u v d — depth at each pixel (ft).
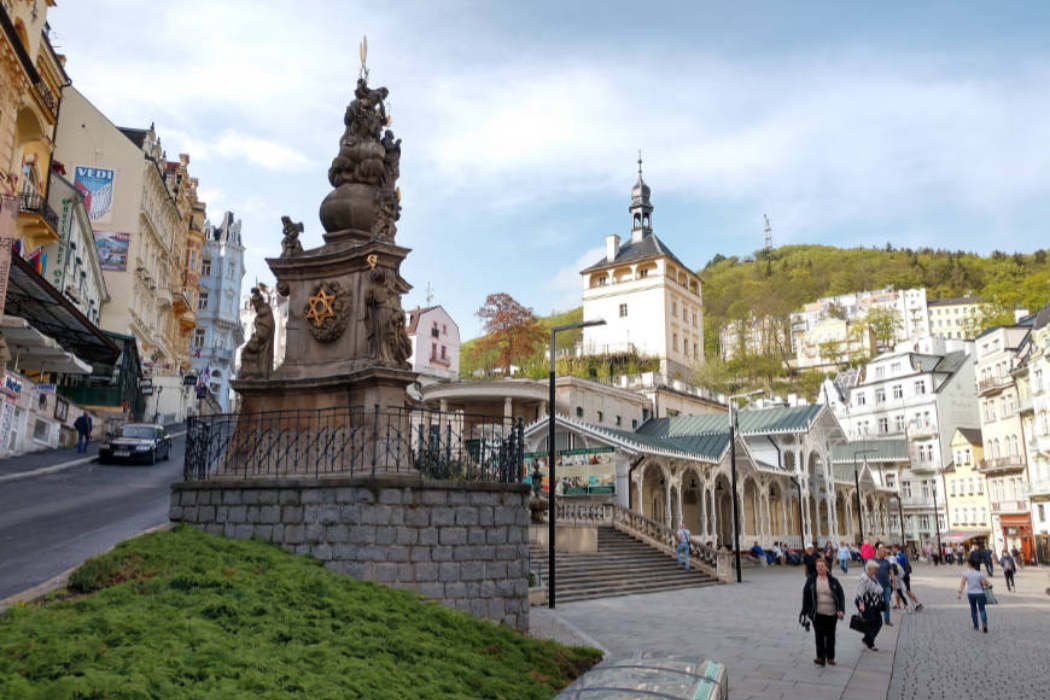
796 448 169.27
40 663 20.04
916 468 246.06
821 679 39.93
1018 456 193.16
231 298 314.14
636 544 109.91
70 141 176.65
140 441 100.01
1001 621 66.33
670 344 257.14
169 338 233.96
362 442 41.29
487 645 33.06
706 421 179.11
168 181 225.97
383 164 49.73
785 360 415.23
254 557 35.14
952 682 39.52
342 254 45.93
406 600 34.04
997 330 207.62
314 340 46.34
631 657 19.45
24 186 122.31
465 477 42.68
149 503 62.23
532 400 152.97
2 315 86.89
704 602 77.77
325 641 27.09
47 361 115.03
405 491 37.88
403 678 25.45
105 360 139.85
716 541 139.44
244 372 46.11
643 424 182.50
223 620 26.63
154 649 22.70
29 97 111.65
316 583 32.60
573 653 36.58
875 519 213.05
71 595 29.17
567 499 128.67
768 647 49.62
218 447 44.16
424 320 272.31
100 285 163.63
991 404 208.44
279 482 39.17
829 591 43.83
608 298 270.26
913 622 65.46
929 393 253.44
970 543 218.59
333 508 37.50
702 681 17.10
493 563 40.52
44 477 77.20
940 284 546.26
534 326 257.75
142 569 32.09
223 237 316.40
